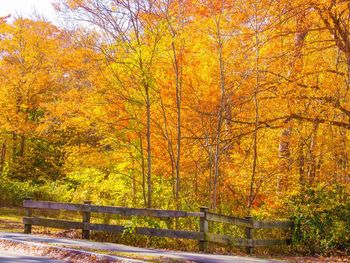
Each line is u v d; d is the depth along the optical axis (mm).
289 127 17359
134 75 17766
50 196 31141
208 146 18453
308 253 16016
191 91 18547
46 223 16234
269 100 18500
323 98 15609
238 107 19078
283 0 14008
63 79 29703
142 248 13734
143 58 17188
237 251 15008
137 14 17016
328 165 17734
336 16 14258
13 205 31422
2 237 14359
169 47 17469
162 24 16719
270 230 16359
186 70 18234
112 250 12625
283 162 17688
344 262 14078
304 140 16656
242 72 17656
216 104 18344
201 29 17562
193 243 14758
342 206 16344
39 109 32969
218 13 16984
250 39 16734
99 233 15766
